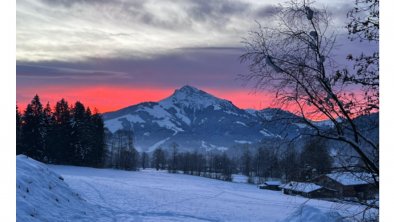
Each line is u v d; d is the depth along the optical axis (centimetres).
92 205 1802
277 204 3622
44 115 8200
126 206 2125
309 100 709
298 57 723
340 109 706
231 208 2945
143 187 4172
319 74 715
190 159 12188
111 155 10956
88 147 8788
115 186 3562
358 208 803
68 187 1761
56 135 8375
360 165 730
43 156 8162
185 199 3300
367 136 707
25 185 1340
